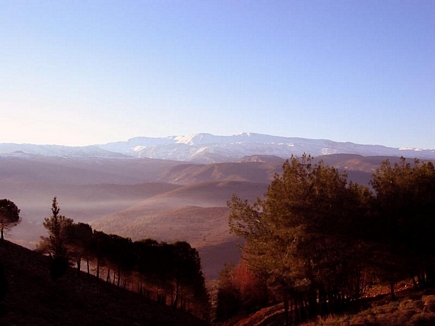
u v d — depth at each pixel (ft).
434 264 100.73
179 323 130.00
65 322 83.76
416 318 67.26
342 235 90.84
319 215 90.07
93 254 159.74
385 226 93.04
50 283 115.85
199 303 186.91
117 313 111.75
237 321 167.84
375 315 76.74
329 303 99.35
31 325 73.72
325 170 97.50
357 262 92.89
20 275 110.93
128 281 181.57
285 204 93.25
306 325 89.56
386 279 97.55
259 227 102.27
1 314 76.07
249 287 190.80
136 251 167.43
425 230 92.53
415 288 104.73
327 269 90.27
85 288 132.26
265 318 134.62
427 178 96.99
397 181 98.84
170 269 165.07
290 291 94.99
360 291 126.21
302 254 91.25
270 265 96.02
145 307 139.64
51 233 125.80
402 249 92.84
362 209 94.02
